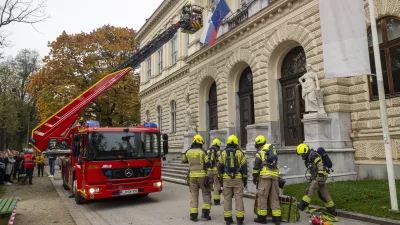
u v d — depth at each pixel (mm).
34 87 29531
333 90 11508
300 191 9195
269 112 14992
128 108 32938
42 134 13180
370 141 10852
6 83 41719
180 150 24828
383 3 10711
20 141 54969
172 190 12875
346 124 11469
